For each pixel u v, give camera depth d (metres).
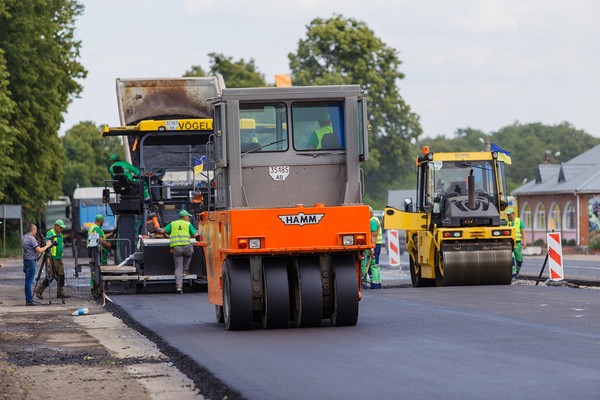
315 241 24.56
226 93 25.30
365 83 157.75
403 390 15.47
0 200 104.25
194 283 43.91
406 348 20.61
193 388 17.23
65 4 110.25
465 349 20.23
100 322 30.91
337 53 160.12
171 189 45.09
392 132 163.12
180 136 45.12
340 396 15.16
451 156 45.25
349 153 25.67
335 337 23.03
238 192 25.31
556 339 21.72
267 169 25.58
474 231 42.66
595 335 22.47
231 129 25.31
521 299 33.75
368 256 44.38
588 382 15.83
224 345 22.27
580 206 115.50
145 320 29.89
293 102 25.72
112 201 50.91
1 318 32.81
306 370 17.92
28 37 100.94
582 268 62.66
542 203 128.75
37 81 102.94
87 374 19.25
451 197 44.16
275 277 24.98
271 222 24.41
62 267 43.44
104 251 47.81
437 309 30.28
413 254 47.38
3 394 16.73
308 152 25.77
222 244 25.73
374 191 176.38
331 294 25.59
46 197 109.38
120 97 47.75
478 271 42.59
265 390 15.96
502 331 23.55
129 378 18.62
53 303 40.31
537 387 15.41
